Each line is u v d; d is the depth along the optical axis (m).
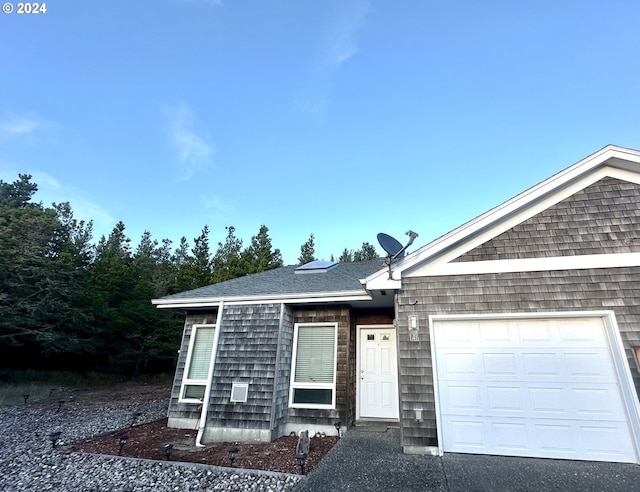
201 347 7.96
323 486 3.60
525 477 3.83
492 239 5.64
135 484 3.97
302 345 7.46
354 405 7.29
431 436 4.85
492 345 5.21
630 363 4.59
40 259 16.45
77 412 9.82
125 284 21.67
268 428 6.35
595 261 5.17
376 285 5.77
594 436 4.55
